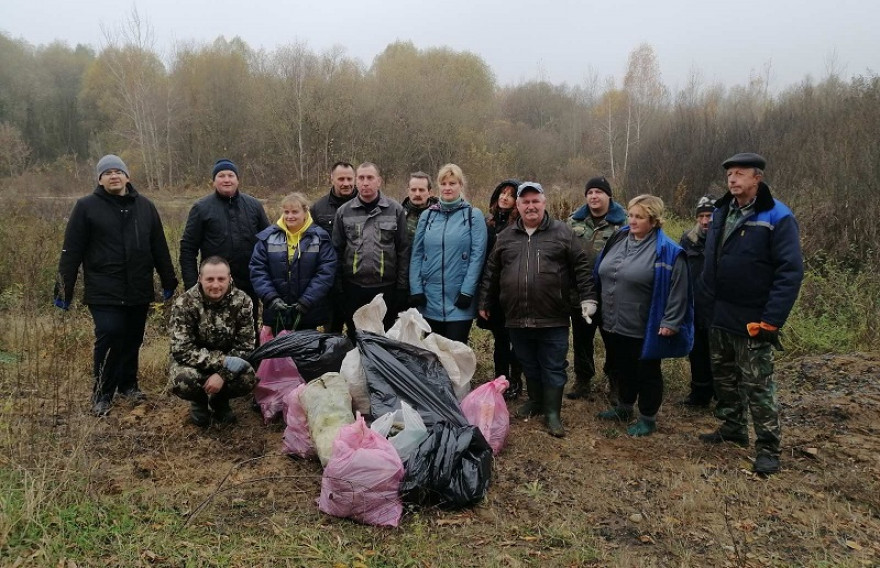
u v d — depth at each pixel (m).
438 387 3.92
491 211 5.23
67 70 47.22
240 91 32.00
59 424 4.02
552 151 35.69
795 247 3.58
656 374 4.42
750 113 18.06
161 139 32.09
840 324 7.05
